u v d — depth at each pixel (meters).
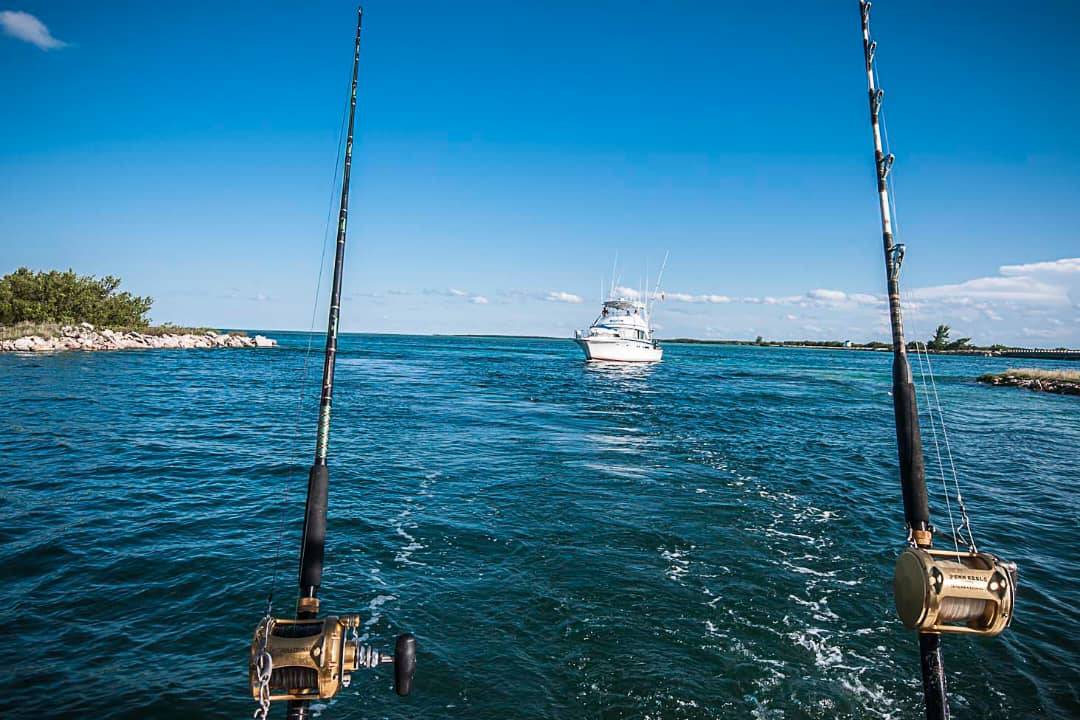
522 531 9.87
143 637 6.41
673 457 16.19
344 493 11.96
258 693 2.53
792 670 6.06
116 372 35.09
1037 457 18.16
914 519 2.96
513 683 5.71
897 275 3.29
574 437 18.89
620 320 56.59
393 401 27.38
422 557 8.74
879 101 3.55
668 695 5.59
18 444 15.51
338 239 4.16
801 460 16.44
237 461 14.68
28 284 55.56
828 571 8.57
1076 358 123.44
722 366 72.81
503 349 127.12
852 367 83.00
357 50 4.60
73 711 5.16
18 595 7.25
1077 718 5.41
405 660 2.89
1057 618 7.34
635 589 7.77
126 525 9.85
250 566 8.32
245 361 49.47
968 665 6.21
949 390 44.25
